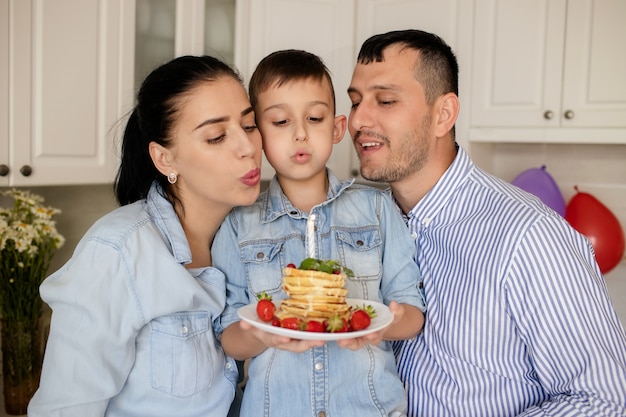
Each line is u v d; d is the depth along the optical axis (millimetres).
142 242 1039
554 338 1116
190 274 1074
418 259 1303
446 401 1216
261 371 1112
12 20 1763
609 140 2262
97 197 2416
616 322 1151
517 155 2818
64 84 1888
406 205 1417
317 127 1208
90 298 986
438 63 1333
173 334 1053
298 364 1105
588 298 1115
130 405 1055
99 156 1999
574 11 2305
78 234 2375
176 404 1059
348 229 1205
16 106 1788
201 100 1039
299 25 2502
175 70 1062
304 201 1241
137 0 2059
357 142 1357
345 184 1263
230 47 2387
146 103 1092
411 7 2590
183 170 1081
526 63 2412
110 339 995
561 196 2527
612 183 2621
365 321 885
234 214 1203
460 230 1235
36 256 1869
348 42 2586
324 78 1226
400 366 1287
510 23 2432
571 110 2330
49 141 1866
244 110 1071
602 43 2262
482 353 1189
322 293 923
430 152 1341
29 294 1812
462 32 2520
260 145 1122
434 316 1247
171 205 1129
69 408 971
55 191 2297
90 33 1938
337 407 1101
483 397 1199
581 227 2445
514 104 2449
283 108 1192
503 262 1149
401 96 1307
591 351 1095
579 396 1098
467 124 2555
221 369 1127
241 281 1160
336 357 1115
